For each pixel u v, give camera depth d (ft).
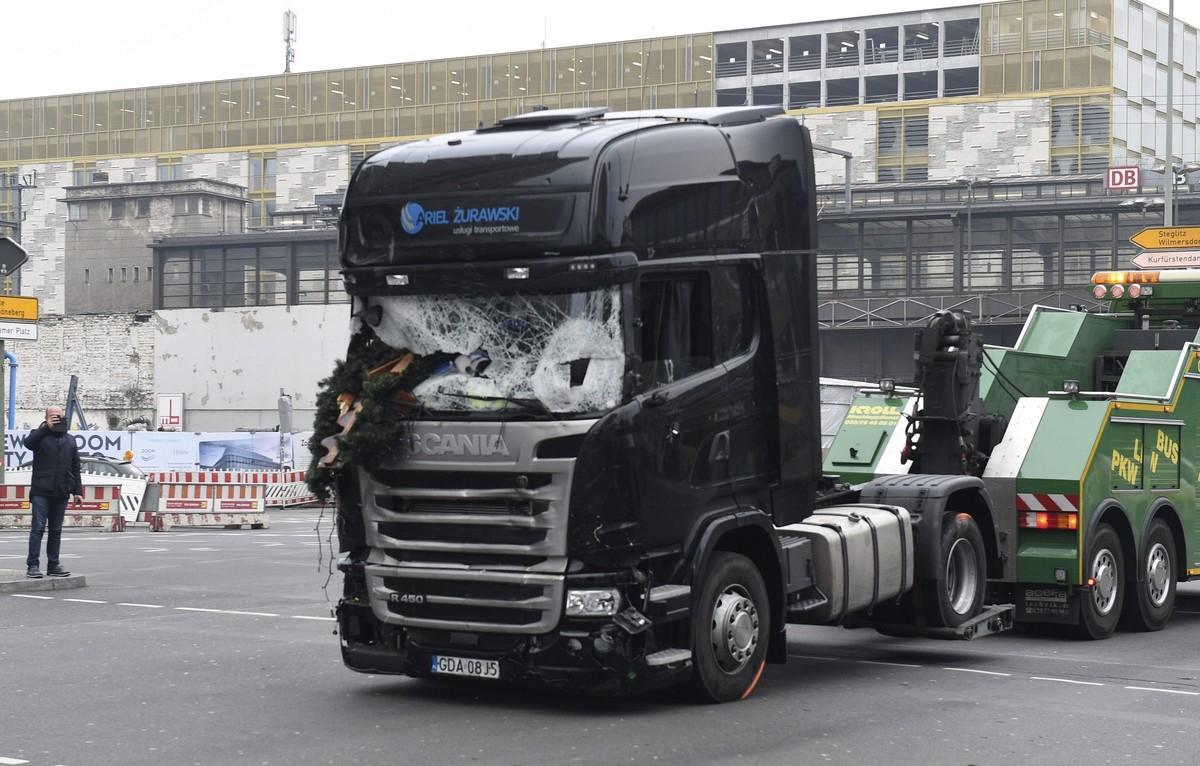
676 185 58.23
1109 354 100.17
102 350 464.24
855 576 66.74
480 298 57.21
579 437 55.21
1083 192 514.27
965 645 81.41
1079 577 80.12
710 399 59.41
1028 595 81.92
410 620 58.59
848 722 57.16
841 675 69.72
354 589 61.77
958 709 60.29
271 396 443.73
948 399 80.94
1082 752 52.03
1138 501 85.92
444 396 57.31
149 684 66.03
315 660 73.26
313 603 100.17
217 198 609.42
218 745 52.60
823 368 399.44
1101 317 101.60
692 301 59.31
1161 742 53.88
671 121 60.13
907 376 391.45
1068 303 376.89
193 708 59.98
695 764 49.62
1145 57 615.98
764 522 61.82
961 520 74.33
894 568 69.72
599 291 55.52
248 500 210.59
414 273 57.88
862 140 616.39
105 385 463.42
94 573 123.85
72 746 52.42
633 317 55.67
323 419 59.41
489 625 57.00
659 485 56.85
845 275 414.62
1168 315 104.37
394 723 56.70
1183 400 90.58
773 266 62.95
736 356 61.00
